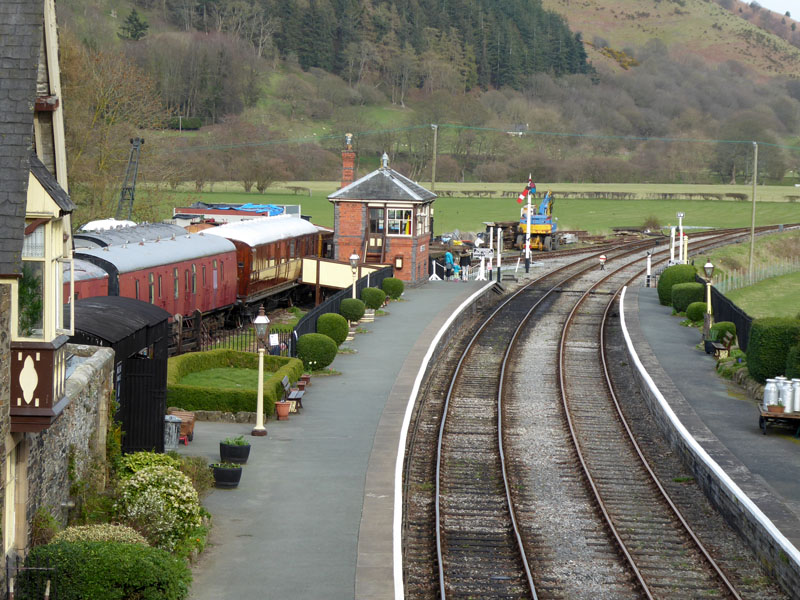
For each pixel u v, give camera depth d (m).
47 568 13.89
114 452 19.84
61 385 15.20
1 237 13.74
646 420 31.42
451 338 45.88
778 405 27.47
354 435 26.27
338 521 19.42
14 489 14.67
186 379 30.09
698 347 41.47
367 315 45.44
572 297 61.03
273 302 53.72
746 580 18.47
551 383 36.69
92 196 61.12
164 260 39.09
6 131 13.97
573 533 20.92
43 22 15.33
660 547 20.17
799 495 21.73
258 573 16.67
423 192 62.12
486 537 20.52
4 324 13.66
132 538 15.73
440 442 27.16
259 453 24.28
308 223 60.28
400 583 16.28
